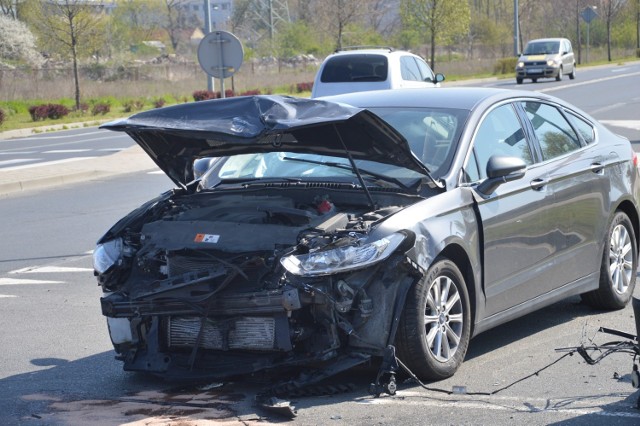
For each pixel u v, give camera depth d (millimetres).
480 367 6699
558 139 7844
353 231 5902
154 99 47094
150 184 19203
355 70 22719
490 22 92375
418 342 6070
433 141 6965
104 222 14742
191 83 54750
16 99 46312
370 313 5906
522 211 7031
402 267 5949
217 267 6008
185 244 6129
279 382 6176
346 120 5867
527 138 7496
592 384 6238
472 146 6938
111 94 49375
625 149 8578
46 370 7047
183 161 7137
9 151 26938
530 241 7141
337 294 5812
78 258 11961
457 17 57812
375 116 5926
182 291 5996
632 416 5566
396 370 5930
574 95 36062
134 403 6047
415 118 7238
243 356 6039
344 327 5848
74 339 7977
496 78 57812
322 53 82125
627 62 75938
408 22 59562
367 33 74000
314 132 6250
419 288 6062
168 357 6184
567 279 7629
